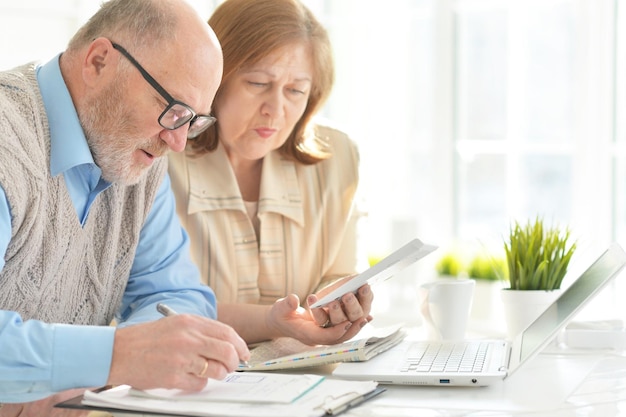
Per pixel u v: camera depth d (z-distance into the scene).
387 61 3.50
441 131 3.37
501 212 3.33
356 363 1.57
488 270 2.49
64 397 1.45
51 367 1.31
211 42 1.55
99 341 1.32
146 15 1.52
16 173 1.46
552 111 3.25
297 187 2.18
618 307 2.93
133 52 1.51
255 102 2.00
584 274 1.71
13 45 3.29
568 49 3.21
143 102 1.51
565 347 1.79
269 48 1.95
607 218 3.10
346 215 2.23
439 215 3.38
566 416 1.28
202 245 2.08
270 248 2.14
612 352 1.74
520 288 1.92
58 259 1.60
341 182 2.24
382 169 3.52
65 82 1.58
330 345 1.77
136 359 1.31
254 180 2.18
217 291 2.09
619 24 3.08
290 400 1.28
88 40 1.56
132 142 1.55
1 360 1.31
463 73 3.38
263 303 2.15
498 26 3.32
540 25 3.25
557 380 1.50
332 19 3.50
